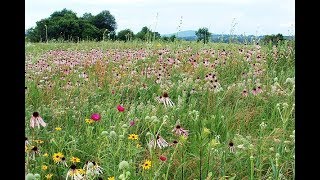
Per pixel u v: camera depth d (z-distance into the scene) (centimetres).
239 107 539
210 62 878
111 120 477
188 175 334
